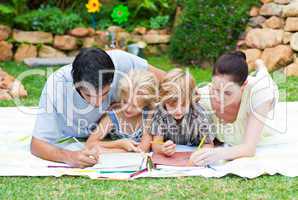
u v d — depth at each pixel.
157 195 2.68
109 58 2.88
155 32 6.88
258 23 6.10
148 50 6.82
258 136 3.17
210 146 3.31
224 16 6.10
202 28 6.15
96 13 6.98
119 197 2.66
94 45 6.72
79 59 2.84
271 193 2.69
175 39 6.34
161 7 7.05
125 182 2.84
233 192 2.70
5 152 3.28
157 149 3.22
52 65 6.29
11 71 6.03
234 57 3.20
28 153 3.26
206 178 2.87
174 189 2.74
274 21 5.94
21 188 2.78
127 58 3.46
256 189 2.74
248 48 6.02
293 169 2.95
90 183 2.83
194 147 3.39
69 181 2.86
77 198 2.65
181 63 6.35
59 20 6.70
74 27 6.72
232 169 2.92
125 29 6.86
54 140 3.24
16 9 6.78
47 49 6.62
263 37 5.90
